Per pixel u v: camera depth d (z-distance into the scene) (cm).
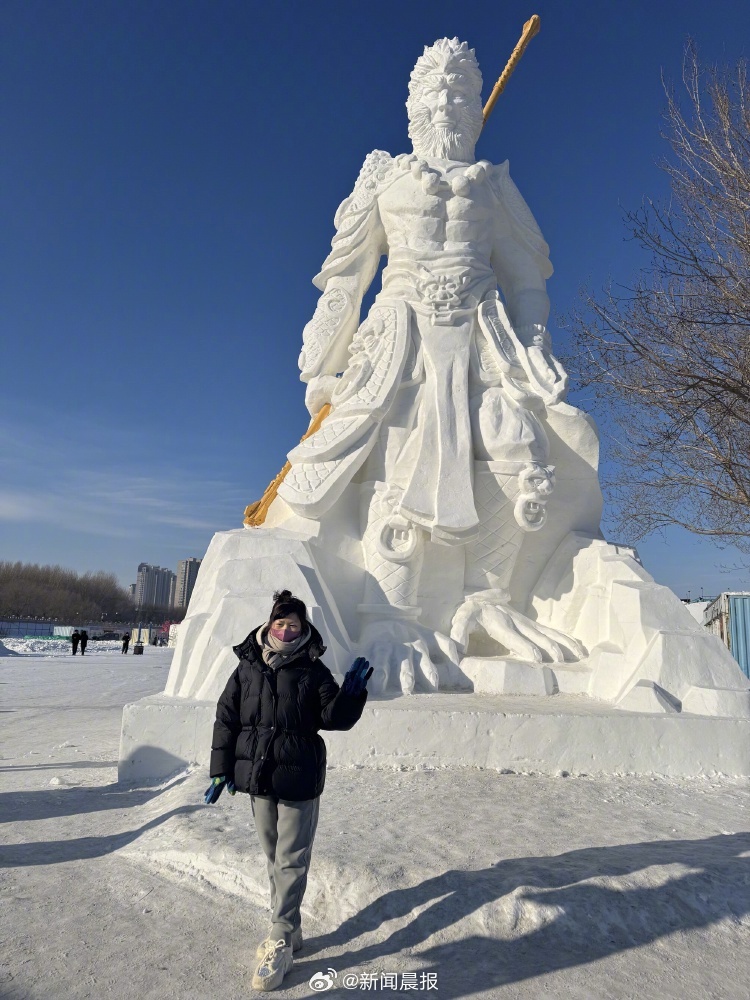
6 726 808
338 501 661
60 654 3177
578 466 691
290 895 239
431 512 627
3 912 276
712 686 525
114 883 305
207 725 473
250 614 528
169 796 406
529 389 690
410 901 267
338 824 341
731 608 1448
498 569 659
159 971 235
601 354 954
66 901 287
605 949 247
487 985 227
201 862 308
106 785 470
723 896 271
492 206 748
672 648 538
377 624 607
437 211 729
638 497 1185
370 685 548
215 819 349
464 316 707
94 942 254
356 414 672
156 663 2423
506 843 320
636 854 307
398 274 736
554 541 702
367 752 470
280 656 254
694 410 868
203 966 239
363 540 655
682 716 483
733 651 1425
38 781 491
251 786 240
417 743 470
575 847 317
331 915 271
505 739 470
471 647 645
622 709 509
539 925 254
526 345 736
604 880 276
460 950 245
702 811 391
